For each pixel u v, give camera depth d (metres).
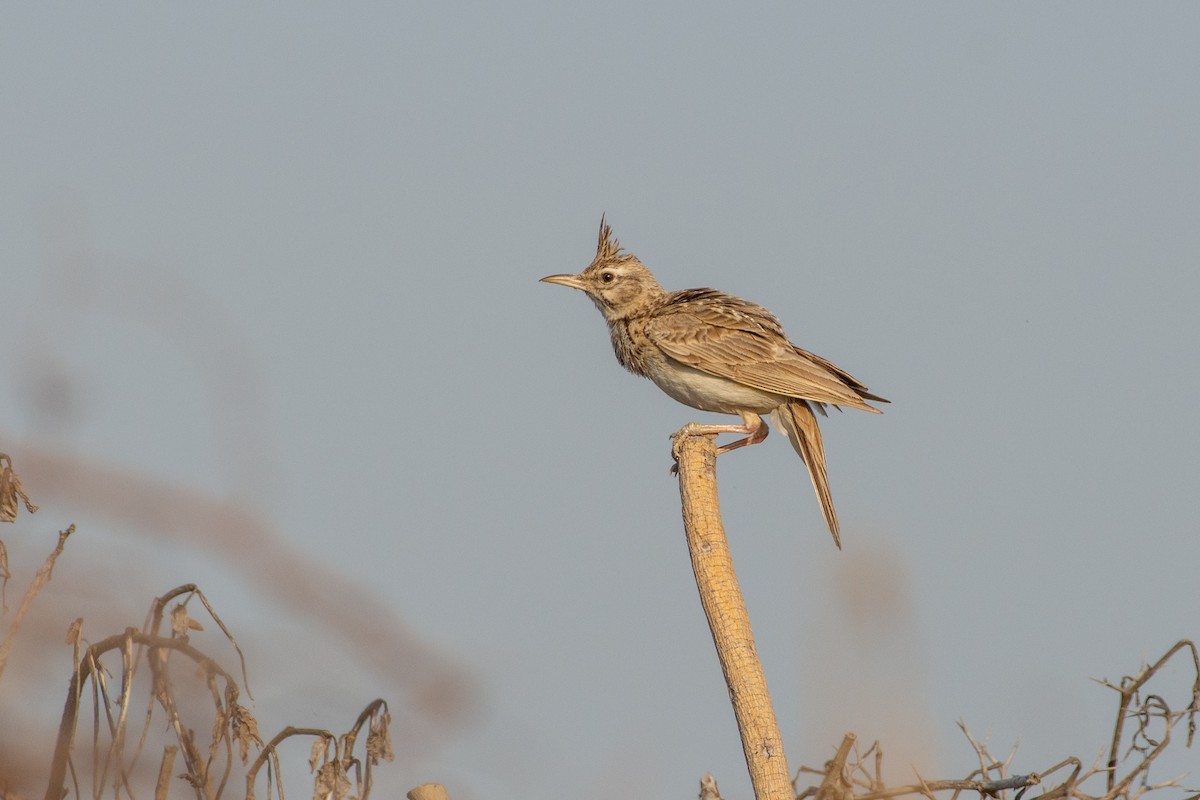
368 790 6.46
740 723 9.20
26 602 6.14
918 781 8.59
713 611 9.74
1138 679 9.91
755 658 9.46
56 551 6.11
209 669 6.53
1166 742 9.45
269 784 6.67
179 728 6.61
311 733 6.54
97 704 6.49
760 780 8.80
